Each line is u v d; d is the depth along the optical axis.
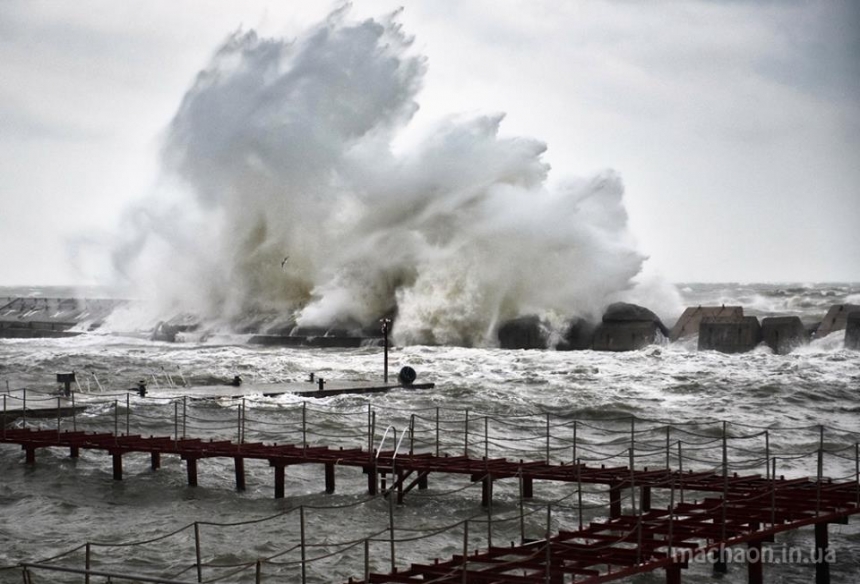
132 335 72.00
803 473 26.27
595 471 23.02
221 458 28.44
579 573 15.61
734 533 17.61
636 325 57.88
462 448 29.03
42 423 32.12
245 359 52.94
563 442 30.48
